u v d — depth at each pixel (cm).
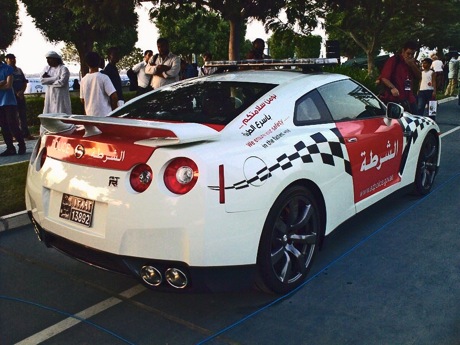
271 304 325
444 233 447
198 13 777
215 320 308
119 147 293
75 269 388
